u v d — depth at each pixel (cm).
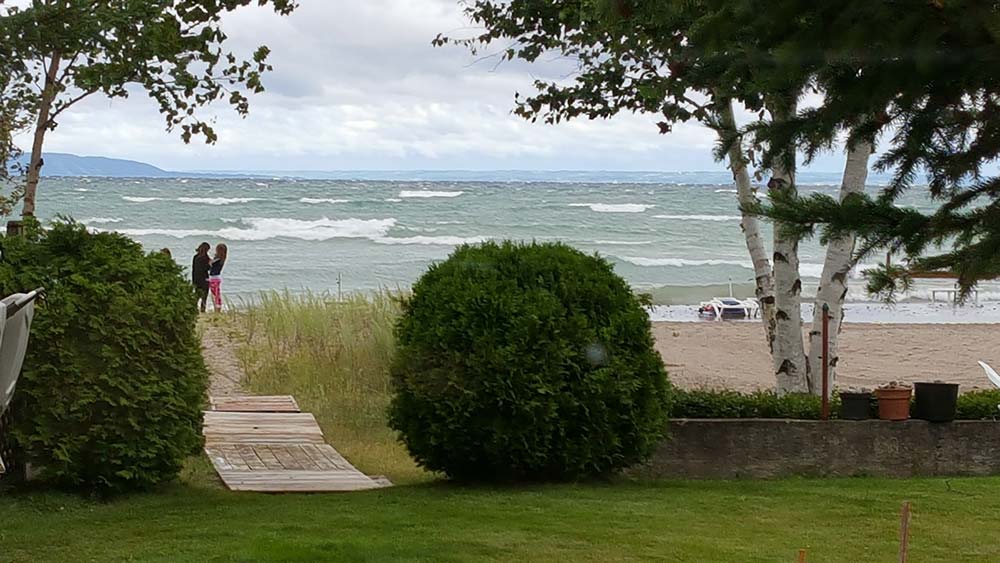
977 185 456
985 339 2806
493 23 1327
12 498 798
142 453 814
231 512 770
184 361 843
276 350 1662
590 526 729
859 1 417
